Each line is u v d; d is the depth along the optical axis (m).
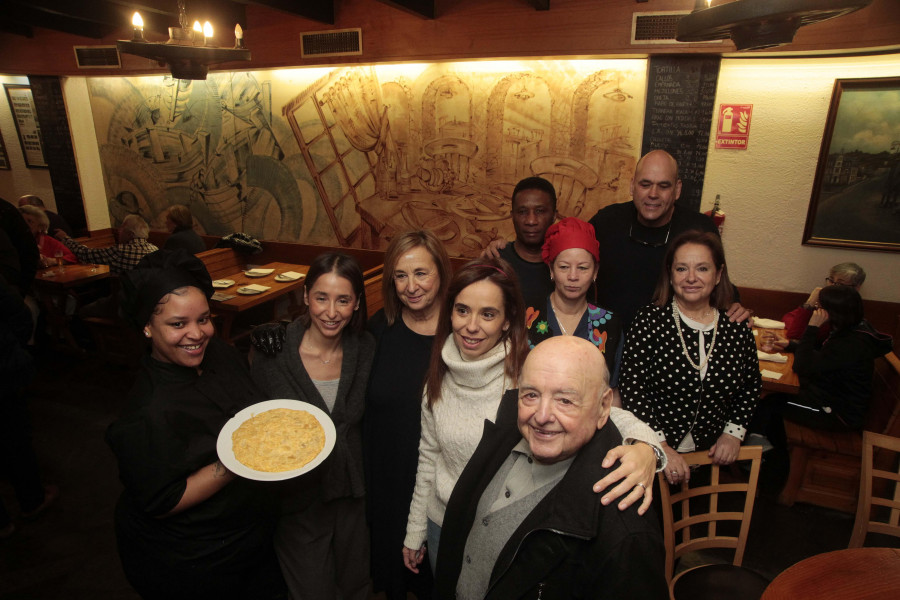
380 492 1.84
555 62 4.12
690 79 3.68
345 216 5.23
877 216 3.61
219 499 1.46
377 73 4.70
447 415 1.50
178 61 2.79
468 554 1.30
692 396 1.93
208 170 5.72
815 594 1.48
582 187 4.29
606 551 0.97
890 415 2.60
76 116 6.01
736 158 3.84
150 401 1.40
